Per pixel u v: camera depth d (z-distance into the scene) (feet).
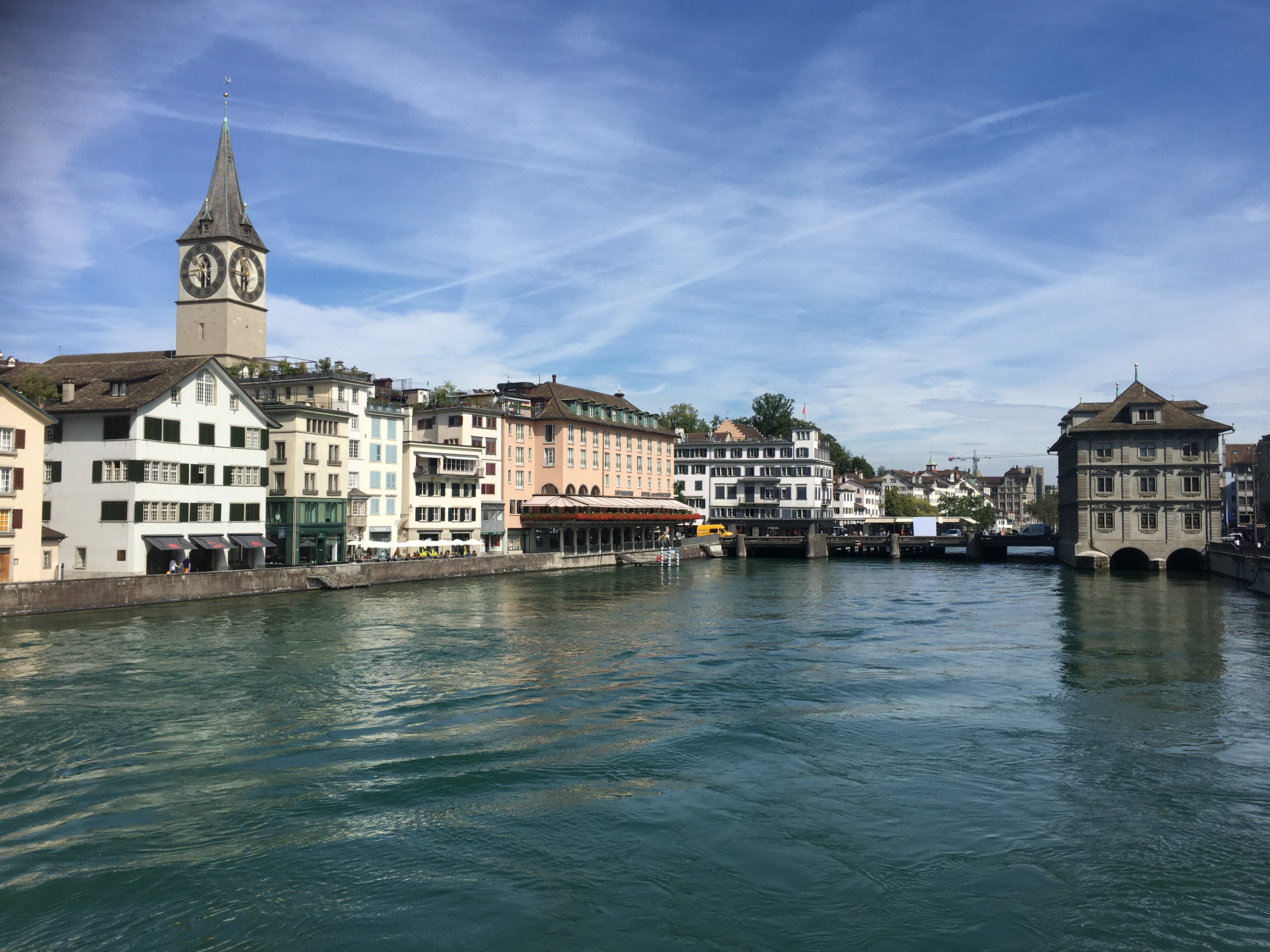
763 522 434.30
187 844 53.16
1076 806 59.26
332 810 58.29
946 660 112.47
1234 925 44.06
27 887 47.65
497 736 75.51
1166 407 267.18
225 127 269.85
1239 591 203.10
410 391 286.46
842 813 58.18
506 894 47.29
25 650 112.68
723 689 94.48
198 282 264.93
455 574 235.40
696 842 53.67
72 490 175.11
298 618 145.89
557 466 318.04
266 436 205.57
